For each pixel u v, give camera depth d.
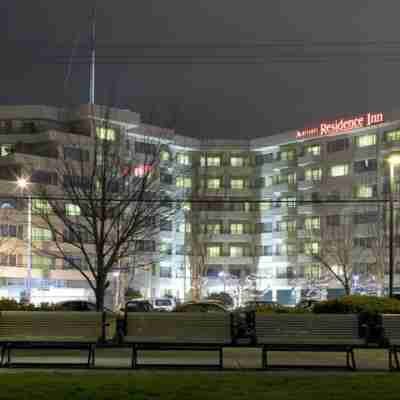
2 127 98.88
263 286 111.50
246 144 119.44
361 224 96.94
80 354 20.83
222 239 115.12
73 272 88.94
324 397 12.05
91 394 12.11
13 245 82.12
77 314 18.12
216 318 17.89
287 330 17.91
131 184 53.16
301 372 16.58
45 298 86.19
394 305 26.22
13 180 85.69
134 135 90.19
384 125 100.81
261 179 118.62
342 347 17.72
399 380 14.05
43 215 46.91
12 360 19.11
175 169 106.94
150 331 17.84
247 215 116.69
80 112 94.25
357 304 26.28
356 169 104.12
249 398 11.93
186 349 17.44
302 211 108.75
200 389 12.80
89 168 50.06
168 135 91.44
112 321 35.56
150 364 17.98
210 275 113.75
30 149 94.00
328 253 92.38
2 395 11.95
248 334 22.89
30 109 97.88
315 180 109.12
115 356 20.44
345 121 105.88
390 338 17.86
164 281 105.06
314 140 111.00
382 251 84.38
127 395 12.07
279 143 115.56
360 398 11.98
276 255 112.12
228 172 118.12
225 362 19.31
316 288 95.88
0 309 29.88
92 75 78.25
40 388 12.62
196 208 106.69
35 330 18.03
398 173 96.56
